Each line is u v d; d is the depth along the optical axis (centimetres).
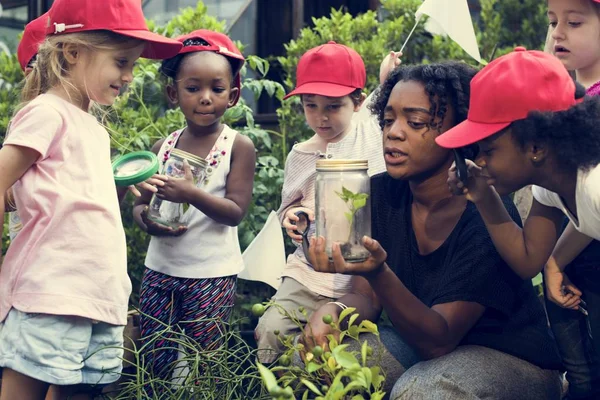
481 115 203
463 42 302
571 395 242
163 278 307
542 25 454
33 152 230
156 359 301
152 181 283
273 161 400
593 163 198
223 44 317
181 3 496
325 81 321
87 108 250
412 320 212
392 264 240
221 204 298
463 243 225
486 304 220
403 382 216
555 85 200
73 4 239
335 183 206
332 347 193
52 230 230
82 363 235
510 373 220
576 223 213
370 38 446
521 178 206
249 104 525
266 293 409
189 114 308
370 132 321
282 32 532
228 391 226
